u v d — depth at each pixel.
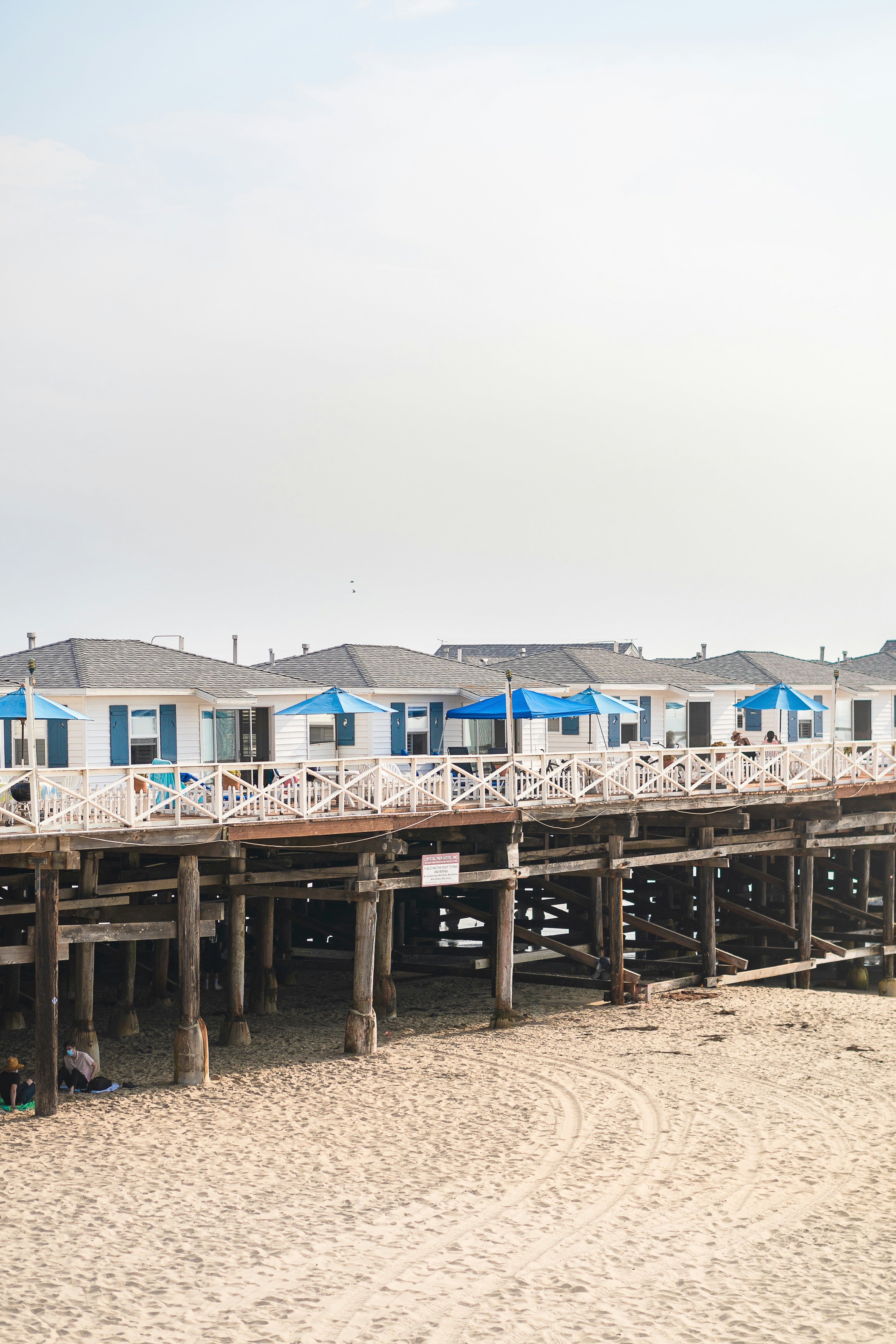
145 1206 16.55
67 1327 13.04
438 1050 25.20
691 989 31.19
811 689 45.78
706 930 31.48
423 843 32.06
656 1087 22.28
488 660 43.34
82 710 28.70
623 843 30.86
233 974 25.98
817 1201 16.84
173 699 30.22
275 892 25.53
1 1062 24.97
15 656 31.50
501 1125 20.11
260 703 31.66
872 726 48.06
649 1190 17.23
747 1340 13.02
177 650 34.78
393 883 25.09
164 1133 19.77
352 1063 24.23
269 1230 15.78
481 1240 15.51
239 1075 23.47
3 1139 19.45
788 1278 14.49
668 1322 13.42
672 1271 14.66
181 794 21.83
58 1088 21.83
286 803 23.28
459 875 26.03
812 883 34.47
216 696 30.03
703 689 41.34
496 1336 13.08
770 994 30.83
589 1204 16.72
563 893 33.53
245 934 29.53
